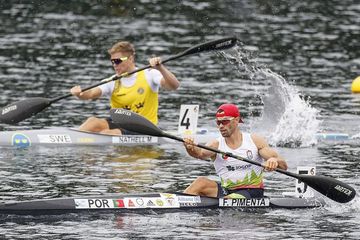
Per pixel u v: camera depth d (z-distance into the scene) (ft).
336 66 389.39
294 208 183.21
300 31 474.49
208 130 268.82
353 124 280.10
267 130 270.05
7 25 478.18
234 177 183.42
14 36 449.06
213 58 406.00
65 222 168.96
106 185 199.52
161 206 178.60
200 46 235.61
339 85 347.77
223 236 160.86
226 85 345.92
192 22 494.18
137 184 200.95
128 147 248.52
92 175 210.18
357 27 490.49
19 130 261.03
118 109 190.70
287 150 245.24
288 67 383.24
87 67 376.68
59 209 175.01
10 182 201.87
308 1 570.87
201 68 382.42
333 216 176.76
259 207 182.60
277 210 181.27
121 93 249.55
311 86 343.87
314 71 376.07
